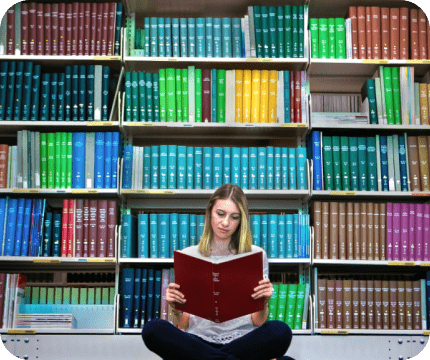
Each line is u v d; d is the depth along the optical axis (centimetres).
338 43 333
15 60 329
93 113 323
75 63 332
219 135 347
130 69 341
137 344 292
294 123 323
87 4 330
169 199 343
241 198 227
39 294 312
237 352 199
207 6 347
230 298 199
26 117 321
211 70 329
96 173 318
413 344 297
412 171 322
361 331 300
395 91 330
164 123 320
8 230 310
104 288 313
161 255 309
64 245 309
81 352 291
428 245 312
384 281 309
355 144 323
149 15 354
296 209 347
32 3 329
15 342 293
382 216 314
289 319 304
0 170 318
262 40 331
